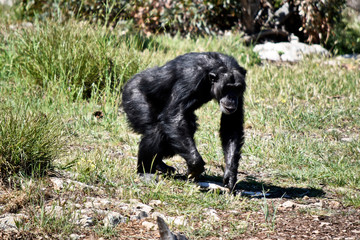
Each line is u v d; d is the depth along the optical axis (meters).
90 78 23.86
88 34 25.47
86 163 15.02
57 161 15.34
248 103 26.05
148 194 13.64
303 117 23.80
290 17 44.53
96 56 24.14
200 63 14.59
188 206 13.16
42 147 14.06
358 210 13.62
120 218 11.82
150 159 15.73
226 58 14.77
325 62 36.16
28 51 24.23
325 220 12.71
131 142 19.31
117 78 24.39
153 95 15.47
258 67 33.44
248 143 20.09
